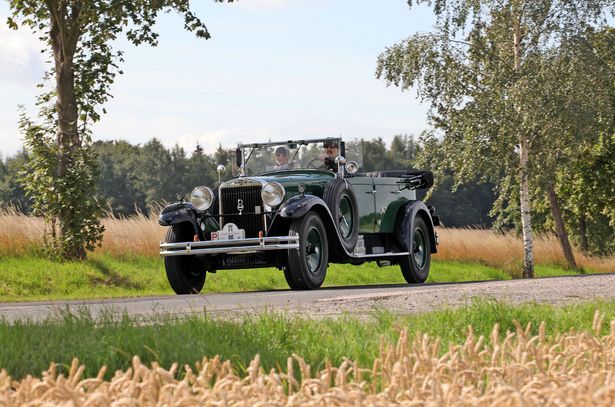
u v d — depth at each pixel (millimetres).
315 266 12367
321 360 4402
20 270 16016
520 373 2809
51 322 5164
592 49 24484
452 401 2396
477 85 25938
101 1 17375
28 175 17562
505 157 25219
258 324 5250
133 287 16703
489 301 7375
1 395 2430
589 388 2408
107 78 18172
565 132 24250
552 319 6250
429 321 6086
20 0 17281
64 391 2363
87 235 17406
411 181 15172
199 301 9289
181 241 12727
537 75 24016
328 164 13984
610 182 36750
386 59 26453
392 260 14758
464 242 28594
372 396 2467
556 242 35188
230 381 2570
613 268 36656
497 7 25578
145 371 2529
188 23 18172
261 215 12383
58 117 17781
